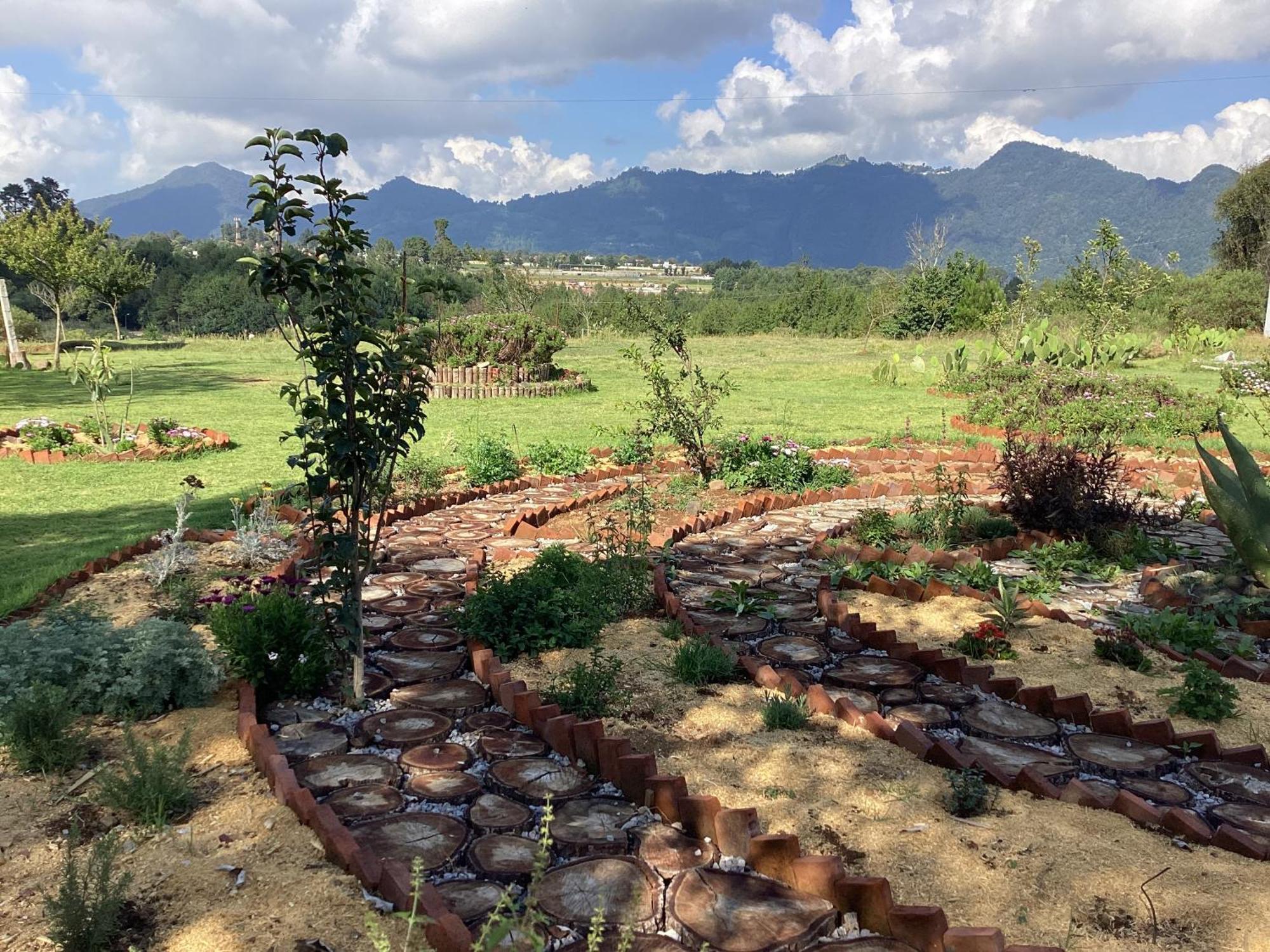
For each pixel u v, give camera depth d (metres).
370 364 4.20
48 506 8.98
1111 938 2.69
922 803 3.50
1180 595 6.30
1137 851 3.17
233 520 7.94
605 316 46.00
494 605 5.18
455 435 13.53
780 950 2.63
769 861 2.99
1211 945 2.65
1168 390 16.19
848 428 14.80
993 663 5.12
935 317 40.19
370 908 2.79
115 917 2.71
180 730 4.11
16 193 83.56
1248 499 5.89
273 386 21.05
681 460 11.22
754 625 5.67
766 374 24.62
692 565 7.06
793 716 4.21
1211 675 4.50
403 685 4.67
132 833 3.23
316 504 7.87
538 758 3.86
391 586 6.33
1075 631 5.64
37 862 3.07
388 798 3.53
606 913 2.79
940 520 7.96
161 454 11.71
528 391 19.11
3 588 6.16
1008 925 2.74
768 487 9.91
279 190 4.02
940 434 14.20
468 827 3.31
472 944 2.54
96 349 12.27
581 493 9.75
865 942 2.71
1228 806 3.58
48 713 3.69
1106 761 3.96
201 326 59.69
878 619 5.87
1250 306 35.12
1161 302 36.38
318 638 4.64
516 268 47.25
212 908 2.78
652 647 5.25
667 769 3.75
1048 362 21.17
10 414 15.88
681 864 3.07
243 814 3.36
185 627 4.59
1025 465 8.50
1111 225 20.77
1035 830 3.31
